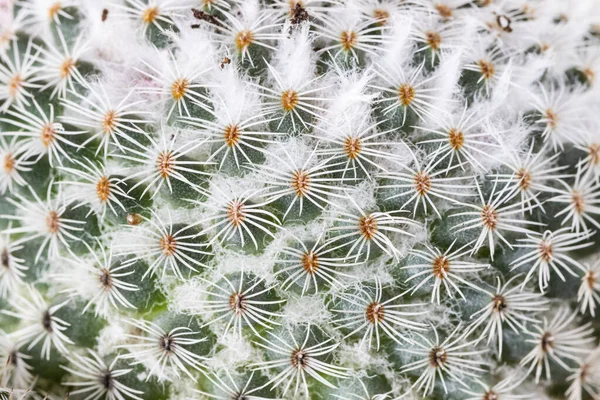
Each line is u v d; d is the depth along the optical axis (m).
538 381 0.17
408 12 0.18
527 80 0.18
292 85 0.17
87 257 0.17
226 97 0.17
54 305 0.17
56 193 0.17
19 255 0.17
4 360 0.17
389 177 0.16
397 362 0.16
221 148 0.16
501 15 0.19
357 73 0.17
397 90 0.17
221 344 0.16
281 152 0.16
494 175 0.17
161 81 0.17
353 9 0.18
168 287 0.17
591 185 0.18
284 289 0.16
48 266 0.17
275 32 0.17
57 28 0.18
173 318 0.16
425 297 0.17
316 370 0.16
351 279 0.16
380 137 0.17
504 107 0.17
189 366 0.17
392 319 0.16
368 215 0.16
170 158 0.16
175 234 0.16
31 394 0.17
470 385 0.17
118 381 0.17
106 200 0.17
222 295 0.16
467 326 0.17
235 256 0.16
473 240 0.17
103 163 0.17
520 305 0.17
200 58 0.17
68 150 0.17
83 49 0.18
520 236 0.17
